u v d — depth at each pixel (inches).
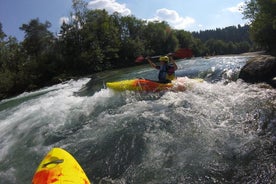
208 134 181.5
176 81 315.6
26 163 195.5
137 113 237.9
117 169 163.3
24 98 618.2
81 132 225.5
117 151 181.3
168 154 166.1
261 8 855.1
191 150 166.1
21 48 1461.6
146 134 193.5
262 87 258.7
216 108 222.7
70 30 1362.0
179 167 151.8
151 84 311.7
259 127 181.9
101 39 1460.4
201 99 250.8
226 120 199.0
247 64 298.2
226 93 258.4
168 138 183.9
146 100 282.8
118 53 1556.3
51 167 127.6
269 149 155.0
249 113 204.2
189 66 571.5
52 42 1406.3
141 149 177.2
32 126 268.4
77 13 1407.5
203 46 2498.8
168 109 235.8
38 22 1459.2
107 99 309.0
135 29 1806.1
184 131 189.9
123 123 219.5
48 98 446.9
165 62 330.6
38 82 1137.4
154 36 1850.4
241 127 185.8
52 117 282.2
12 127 283.3
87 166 171.8
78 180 118.7
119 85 319.6
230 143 167.3
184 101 251.1
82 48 1354.6
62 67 1254.9
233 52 2989.7
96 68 1295.5
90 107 289.9
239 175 137.9
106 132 211.3
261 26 906.1
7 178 178.4
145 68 830.5
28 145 225.8
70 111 289.7
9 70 1213.1
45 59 1251.2
